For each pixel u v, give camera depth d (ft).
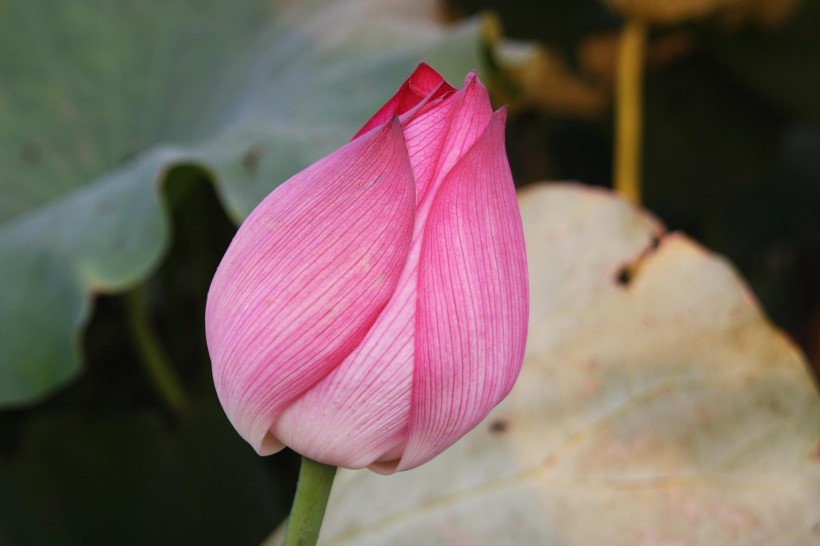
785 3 4.44
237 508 3.51
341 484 2.67
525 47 3.78
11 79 3.92
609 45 4.84
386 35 3.60
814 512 2.62
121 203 3.03
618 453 2.67
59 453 3.47
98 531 3.40
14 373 2.89
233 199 2.91
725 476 2.65
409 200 2.01
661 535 2.62
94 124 3.96
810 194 5.68
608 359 2.72
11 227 3.37
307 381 2.05
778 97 5.10
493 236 2.03
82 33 4.04
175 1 4.12
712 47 4.90
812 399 2.68
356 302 2.03
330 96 3.36
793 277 5.53
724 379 2.71
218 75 3.98
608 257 2.78
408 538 2.63
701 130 5.32
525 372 2.72
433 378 2.04
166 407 3.76
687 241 2.80
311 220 2.03
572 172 5.49
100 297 4.39
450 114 2.05
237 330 2.06
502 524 2.63
